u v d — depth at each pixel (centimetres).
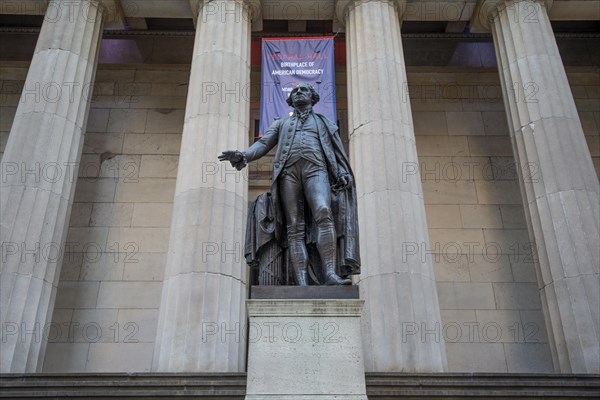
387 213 1168
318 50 1417
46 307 1130
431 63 1897
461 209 1684
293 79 1381
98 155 1727
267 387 540
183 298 1065
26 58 1853
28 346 1061
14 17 1875
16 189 1175
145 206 1659
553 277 1162
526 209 1290
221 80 1328
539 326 1534
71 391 940
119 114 1794
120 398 936
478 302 1560
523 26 1439
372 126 1277
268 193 681
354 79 1384
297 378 545
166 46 1898
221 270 1099
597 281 1112
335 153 693
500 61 1476
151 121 1788
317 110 1340
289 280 641
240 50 1402
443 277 1591
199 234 1130
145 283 1556
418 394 951
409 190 1216
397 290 1086
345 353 558
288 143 682
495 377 989
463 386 963
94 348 1469
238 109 1312
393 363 1022
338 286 601
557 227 1188
